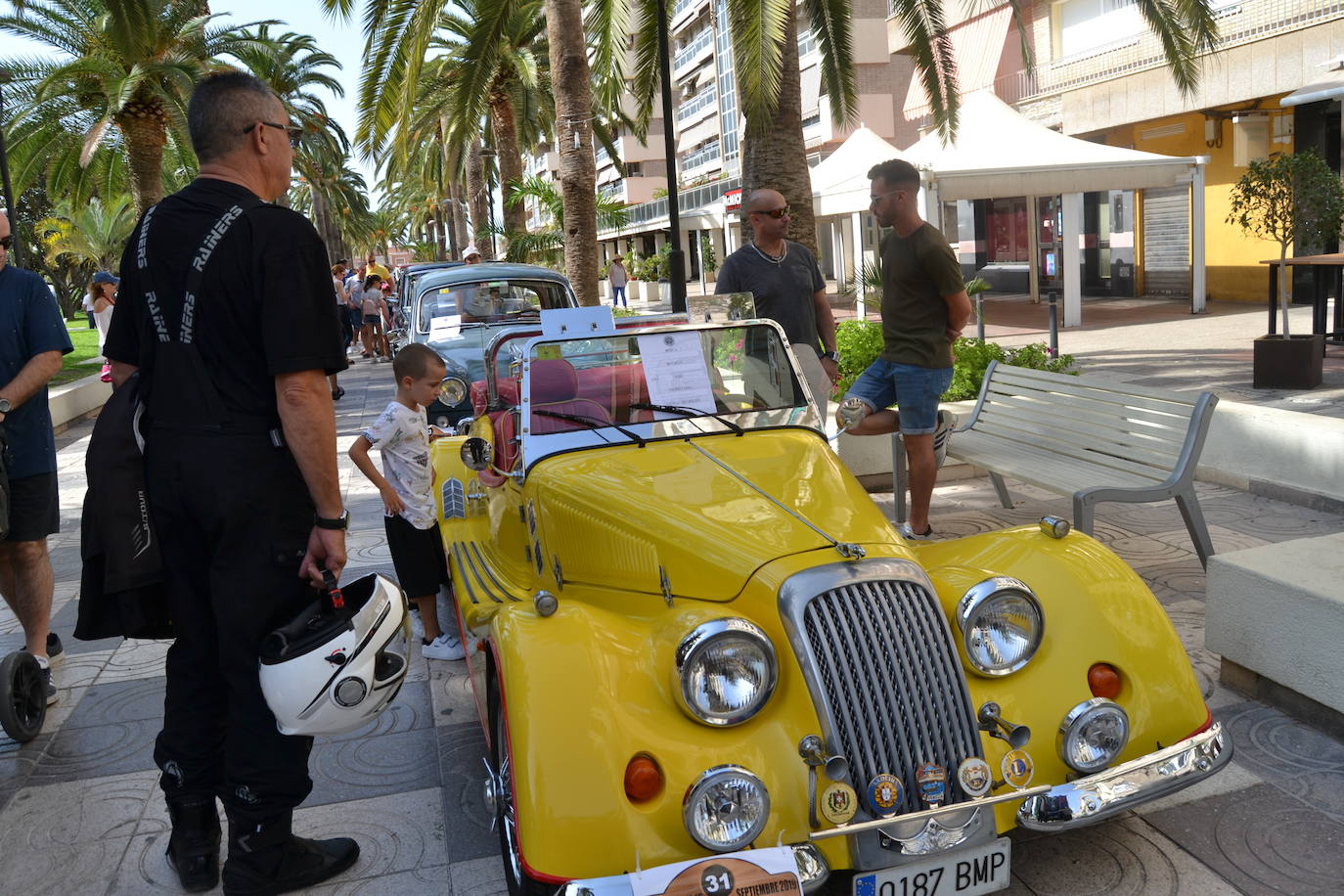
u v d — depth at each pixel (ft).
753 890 8.21
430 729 14.61
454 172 102.94
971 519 22.41
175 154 78.48
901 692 9.34
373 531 25.35
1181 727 10.02
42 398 16.22
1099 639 10.21
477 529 16.46
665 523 10.76
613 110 45.65
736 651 9.09
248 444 10.00
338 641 9.71
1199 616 16.30
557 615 9.79
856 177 54.13
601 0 39.29
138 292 10.35
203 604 10.69
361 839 11.83
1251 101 63.05
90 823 12.70
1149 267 72.69
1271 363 32.96
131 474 10.23
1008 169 49.73
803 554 10.01
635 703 9.11
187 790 11.03
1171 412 17.42
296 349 9.61
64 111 68.33
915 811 9.14
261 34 81.20
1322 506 21.53
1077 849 10.79
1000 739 9.56
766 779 9.00
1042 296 80.07
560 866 8.28
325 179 134.21
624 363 13.70
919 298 18.47
